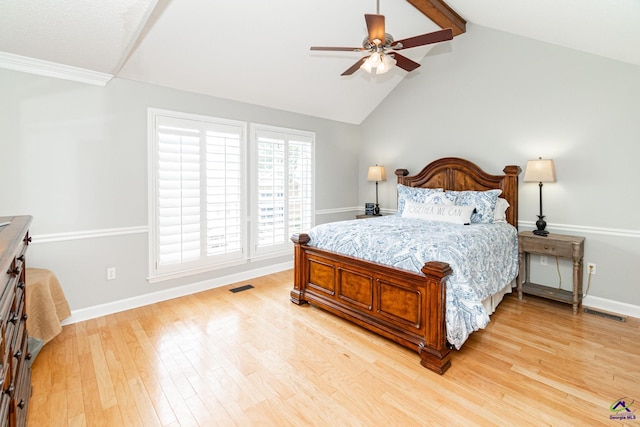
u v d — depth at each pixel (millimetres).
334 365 2201
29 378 1871
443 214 3602
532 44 3559
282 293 3635
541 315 3047
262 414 1743
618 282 3088
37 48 2312
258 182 4156
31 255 2648
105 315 3020
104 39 2170
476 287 2434
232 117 3857
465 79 4168
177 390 1936
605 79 3086
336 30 3334
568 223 3377
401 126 4961
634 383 2000
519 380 2037
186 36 2812
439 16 3582
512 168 3693
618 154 3041
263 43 3184
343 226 3186
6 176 2521
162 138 3291
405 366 2193
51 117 2691
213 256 3738
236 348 2422
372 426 1658
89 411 1753
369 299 2594
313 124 4855
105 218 3006
